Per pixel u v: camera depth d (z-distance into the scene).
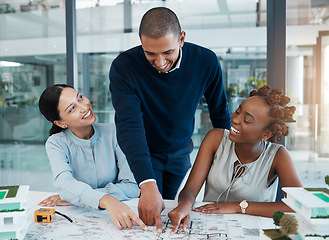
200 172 1.15
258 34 1.92
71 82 2.12
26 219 0.78
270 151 1.12
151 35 0.97
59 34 2.29
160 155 1.49
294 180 1.05
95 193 1.01
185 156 1.54
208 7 1.96
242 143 1.09
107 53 2.14
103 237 0.82
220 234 0.83
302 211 0.66
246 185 1.12
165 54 1.02
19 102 2.54
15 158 2.68
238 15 1.93
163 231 0.85
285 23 1.73
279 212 0.70
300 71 1.77
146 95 1.34
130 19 2.08
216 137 1.20
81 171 1.24
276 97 1.00
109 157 1.28
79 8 2.13
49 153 1.20
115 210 0.92
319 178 1.81
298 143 1.82
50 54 2.33
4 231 0.70
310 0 1.72
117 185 1.19
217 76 1.45
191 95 1.39
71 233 0.85
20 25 2.35
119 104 1.27
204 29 1.98
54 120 1.19
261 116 1.00
